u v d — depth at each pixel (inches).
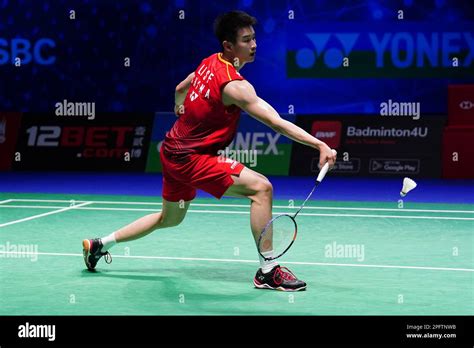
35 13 660.1
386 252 287.4
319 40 619.5
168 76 649.6
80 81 661.3
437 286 232.4
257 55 633.0
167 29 644.1
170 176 234.8
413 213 391.9
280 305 209.8
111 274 250.2
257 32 630.5
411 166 572.4
